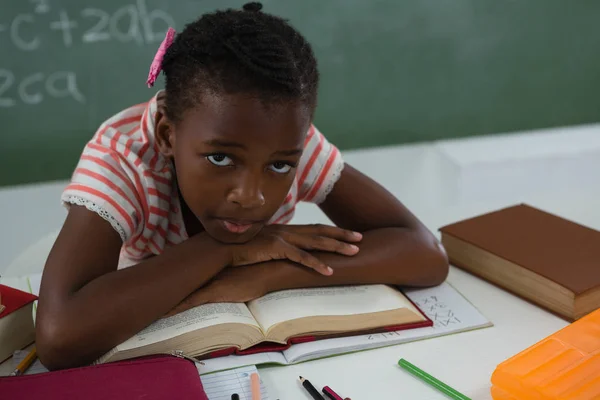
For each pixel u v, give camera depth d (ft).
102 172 2.76
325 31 6.38
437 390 2.46
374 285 3.01
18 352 2.67
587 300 2.93
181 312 2.66
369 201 3.33
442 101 6.89
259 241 2.88
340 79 6.55
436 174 6.81
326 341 2.70
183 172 2.56
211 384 2.43
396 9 6.48
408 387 2.47
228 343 2.57
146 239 3.06
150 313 2.56
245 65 2.32
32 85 5.77
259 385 2.40
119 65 5.92
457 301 3.07
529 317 2.97
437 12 6.59
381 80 6.66
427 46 6.67
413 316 2.84
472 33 6.75
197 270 2.69
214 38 2.40
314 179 3.26
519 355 2.42
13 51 5.64
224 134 2.36
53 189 5.99
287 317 2.66
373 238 3.14
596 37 7.08
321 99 6.57
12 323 2.62
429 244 3.16
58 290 2.54
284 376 2.53
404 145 6.93
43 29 5.66
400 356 2.67
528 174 6.64
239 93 2.33
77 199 2.71
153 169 2.91
